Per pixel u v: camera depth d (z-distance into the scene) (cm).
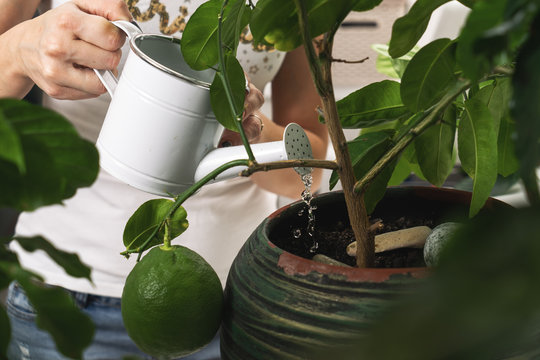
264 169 42
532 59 17
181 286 43
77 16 62
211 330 45
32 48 69
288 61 112
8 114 22
